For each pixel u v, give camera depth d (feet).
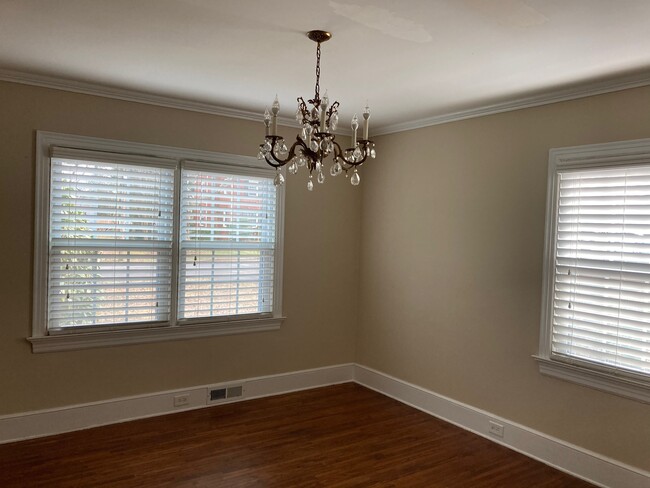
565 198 11.09
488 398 12.68
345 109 13.47
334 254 16.51
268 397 15.25
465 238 13.32
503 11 7.16
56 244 11.92
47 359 11.93
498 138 12.48
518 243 12.01
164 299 13.39
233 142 14.23
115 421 12.82
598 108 10.43
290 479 10.28
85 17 7.87
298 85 11.47
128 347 12.98
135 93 12.46
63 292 12.05
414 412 14.30
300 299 15.85
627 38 8.04
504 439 12.21
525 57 9.07
